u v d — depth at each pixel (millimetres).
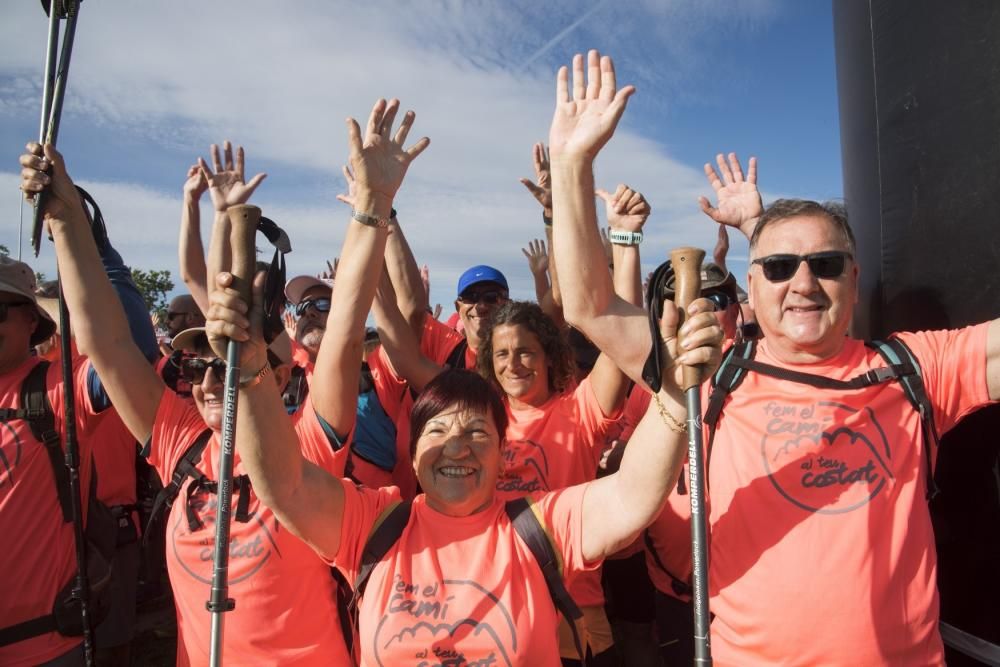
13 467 2773
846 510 1901
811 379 2084
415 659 1811
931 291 2506
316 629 2318
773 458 2021
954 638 2344
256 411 1834
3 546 2691
